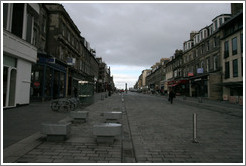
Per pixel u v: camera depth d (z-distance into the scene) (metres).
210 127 7.18
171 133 6.16
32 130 6.01
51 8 21.34
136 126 7.26
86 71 39.03
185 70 39.34
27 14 13.24
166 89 54.19
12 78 11.85
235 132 6.36
